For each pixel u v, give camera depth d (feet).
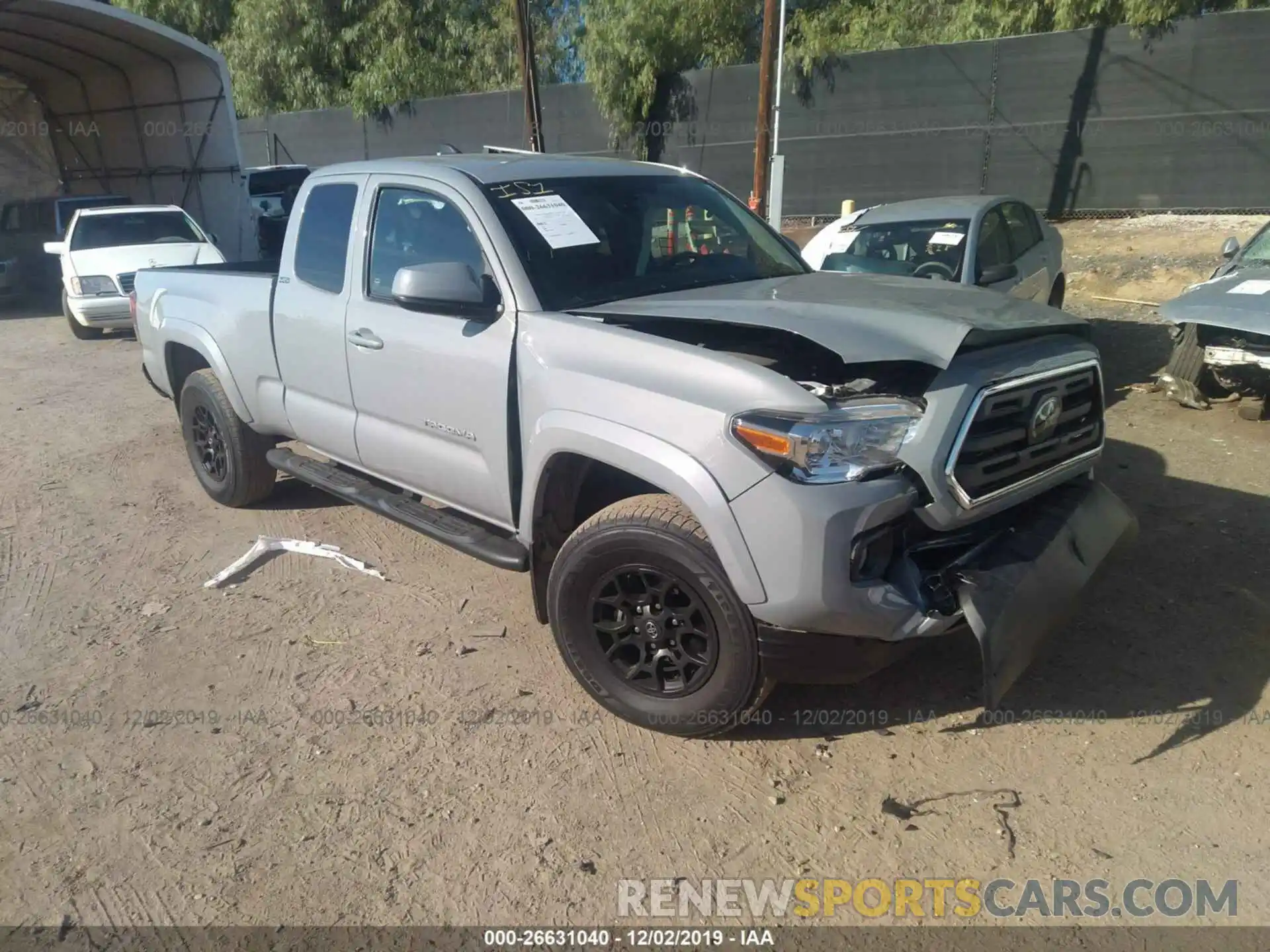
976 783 10.37
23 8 51.11
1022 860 9.28
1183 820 9.68
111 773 11.05
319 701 12.37
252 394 17.15
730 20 62.39
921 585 9.96
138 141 66.85
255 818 10.23
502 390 11.93
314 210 15.43
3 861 9.73
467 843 9.77
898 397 9.91
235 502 18.99
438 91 79.30
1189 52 43.93
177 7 88.28
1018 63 48.55
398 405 13.74
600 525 10.84
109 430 25.50
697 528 10.12
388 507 14.51
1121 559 15.15
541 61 78.18
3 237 52.60
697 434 9.81
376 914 8.92
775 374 9.76
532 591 12.42
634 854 9.55
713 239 14.24
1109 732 11.10
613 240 13.11
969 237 24.63
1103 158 47.42
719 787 10.48
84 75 66.54
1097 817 9.78
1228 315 21.01
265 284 16.38
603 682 11.47
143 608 15.10
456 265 11.98
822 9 64.54
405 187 13.70
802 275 13.97
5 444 24.49
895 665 12.69
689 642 10.88
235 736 11.68
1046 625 10.09
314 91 84.23
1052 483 11.21
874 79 53.21
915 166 53.31
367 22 80.69
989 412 9.98
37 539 18.07
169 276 19.42
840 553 9.34
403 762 11.09
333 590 15.52
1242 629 13.11
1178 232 43.06
